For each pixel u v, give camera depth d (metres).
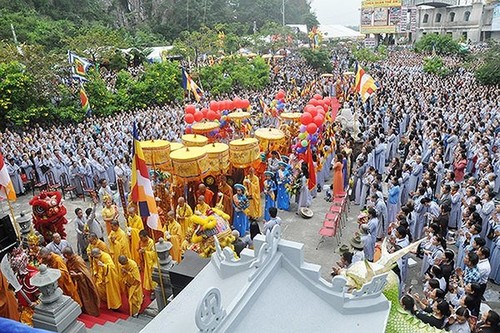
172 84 36.88
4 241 6.89
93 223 12.22
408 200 13.90
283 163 15.12
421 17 82.75
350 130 22.45
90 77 32.75
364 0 84.75
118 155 19.05
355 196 15.90
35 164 19.14
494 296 10.05
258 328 3.76
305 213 14.84
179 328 4.05
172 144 14.66
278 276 4.39
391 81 39.91
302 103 30.53
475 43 69.06
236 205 13.18
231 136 18.20
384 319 4.27
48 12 67.06
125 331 8.62
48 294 6.06
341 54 69.25
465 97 29.55
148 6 85.69
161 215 13.12
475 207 11.06
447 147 18.25
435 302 7.39
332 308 4.31
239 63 44.38
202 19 84.19
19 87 27.42
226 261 4.79
